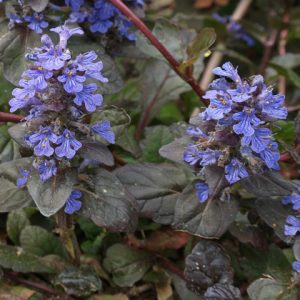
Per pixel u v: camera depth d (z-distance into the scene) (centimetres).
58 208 35
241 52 59
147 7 54
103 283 42
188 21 55
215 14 57
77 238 44
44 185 35
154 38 41
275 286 37
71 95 35
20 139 36
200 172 37
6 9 40
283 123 42
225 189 37
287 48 58
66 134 34
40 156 35
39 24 40
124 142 43
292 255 39
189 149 36
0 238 43
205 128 36
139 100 48
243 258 41
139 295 42
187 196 37
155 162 43
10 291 40
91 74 34
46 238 42
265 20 61
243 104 34
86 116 37
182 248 43
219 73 35
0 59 39
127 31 43
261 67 53
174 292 42
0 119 39
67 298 40
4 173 36
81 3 40
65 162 35
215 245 38
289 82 54
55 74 34
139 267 42
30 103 34
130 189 39
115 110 39
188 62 41
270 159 35
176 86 48
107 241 43
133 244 42
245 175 35
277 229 38
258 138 34
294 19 55
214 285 37
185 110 50
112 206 37
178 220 37
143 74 48
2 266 41
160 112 50
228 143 35
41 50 35
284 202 38
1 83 43
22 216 42
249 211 40
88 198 37
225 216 37
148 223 42
